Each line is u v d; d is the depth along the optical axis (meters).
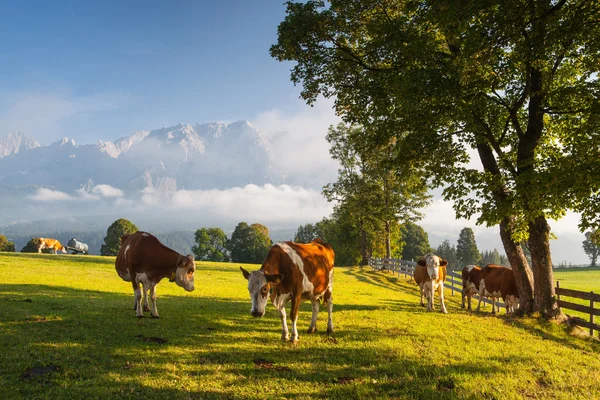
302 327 11.30
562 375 8.43
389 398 6.65
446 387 7.39
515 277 15.23
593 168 10.72
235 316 12.29
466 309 17.91
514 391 7.33
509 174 14.87
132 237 11.05
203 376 6.99
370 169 42.19
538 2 10.83
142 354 7.78
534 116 14.55
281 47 16.02
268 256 9.21
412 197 41.03
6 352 7.19
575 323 13.96
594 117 10.84
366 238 53.88
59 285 17.34
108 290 17.50
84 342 8.16
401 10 15.88
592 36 11.39
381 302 18.38
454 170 14.35
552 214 13.67
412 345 9.78
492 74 12.72
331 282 10.84
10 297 12.62
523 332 12.45
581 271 86.56
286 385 6.88
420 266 16.56
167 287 20.14
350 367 7.92
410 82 12.77
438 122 14.02
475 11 10.90
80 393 6.02
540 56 11.93
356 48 16.86
